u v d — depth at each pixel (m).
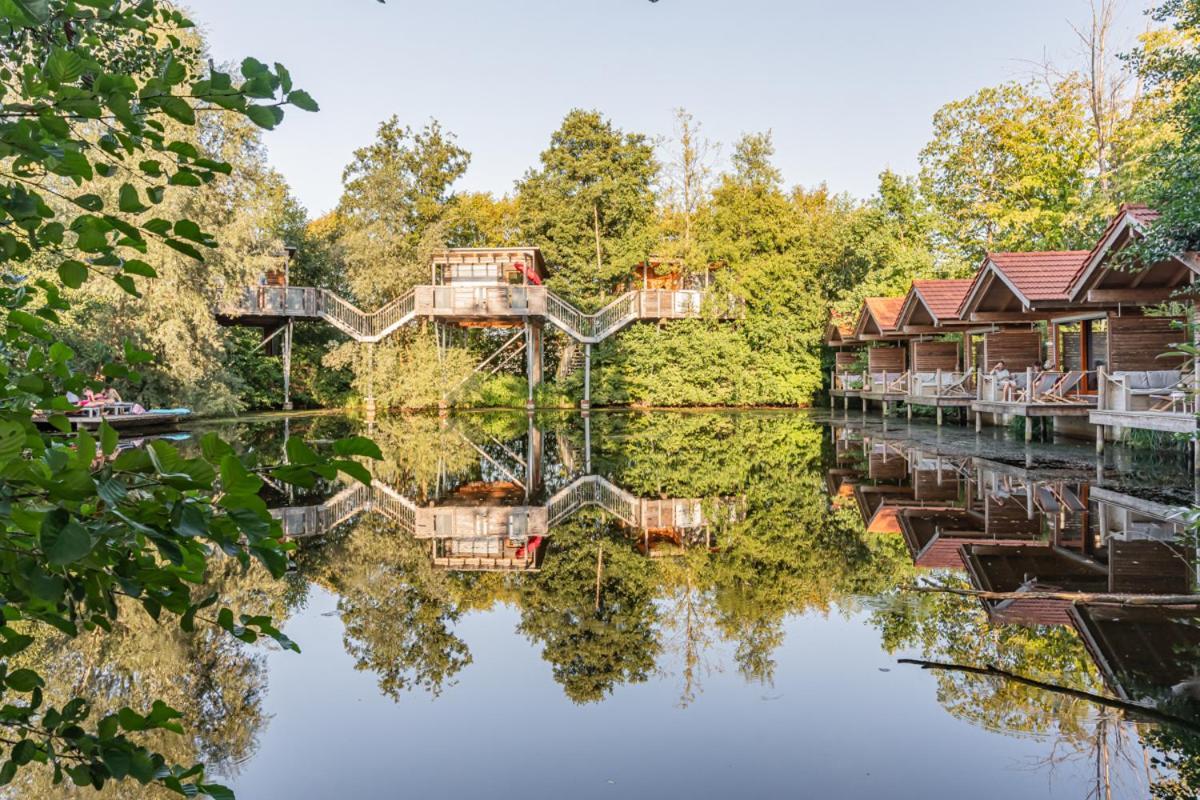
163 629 4.53
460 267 25.78
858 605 4.95
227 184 20.30
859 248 29.30
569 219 29.77
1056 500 8.28
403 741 3.28
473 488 10.46
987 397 15.96
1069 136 25.78
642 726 3.38
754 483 10.46
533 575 5.99
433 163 29.30
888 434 16.92
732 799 2.74
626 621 4.86
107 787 2.82
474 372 27.17
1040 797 2.68
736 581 5.69
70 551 0.88
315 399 27.81
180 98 1.16
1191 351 4.80
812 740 3.19
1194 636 4.14
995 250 27.81
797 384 28.06
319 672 4.04
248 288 24.06
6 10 1.00
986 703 3.45
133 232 1.26
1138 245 9.28
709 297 26.89
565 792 2.83
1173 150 8.86
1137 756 2.94
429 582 5.80
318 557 6.56
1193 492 8.19
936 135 29.00
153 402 19.50
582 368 29.09
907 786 2.79
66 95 1.08
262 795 2.82
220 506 0.97
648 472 11.84
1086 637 4.18
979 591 5.08
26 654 4.06
